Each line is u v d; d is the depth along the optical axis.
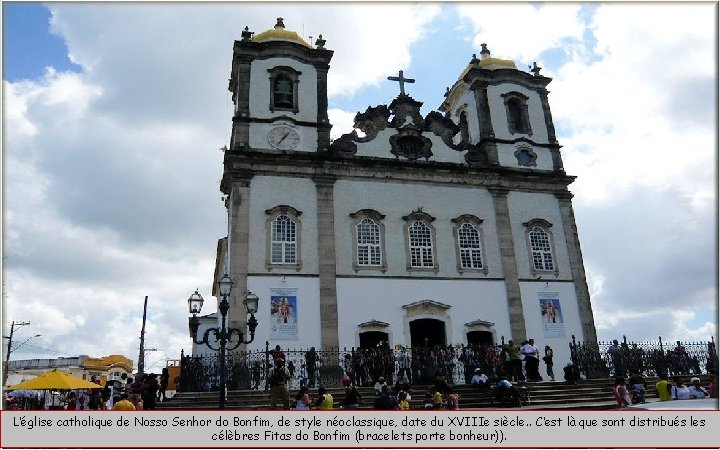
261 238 28.08
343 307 27.84
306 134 31.03
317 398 19.34
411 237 30.36
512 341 27.70
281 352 23.83
